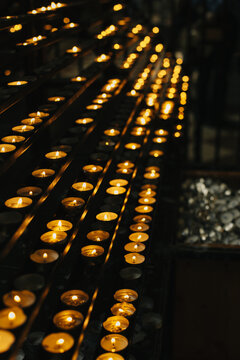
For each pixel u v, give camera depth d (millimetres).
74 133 2137
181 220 3086
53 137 2859
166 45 4832
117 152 2918
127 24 4188
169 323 2449
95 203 2400
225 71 6188
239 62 7871
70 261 2020
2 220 1389
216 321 2609
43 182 1679
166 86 3939
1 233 1312
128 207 2289
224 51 5699
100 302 1923
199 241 2842
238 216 3180
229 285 2553
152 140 3199
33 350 1524
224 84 6305
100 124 3107
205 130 6410
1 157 1496
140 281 1756
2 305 1233
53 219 1697
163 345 2211
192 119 6297
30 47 2082
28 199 1549
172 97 3703
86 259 1613
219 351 2645
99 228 1815
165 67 4336
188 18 4582
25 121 1884
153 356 1813
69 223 1668
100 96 2719
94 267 1623
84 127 2211
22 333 1109
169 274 2418
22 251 1715
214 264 2527
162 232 2619
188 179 3691
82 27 2781
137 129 2838
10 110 2703
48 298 1820
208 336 2627
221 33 5375
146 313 2010
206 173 3670
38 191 1628
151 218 2148
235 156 5598
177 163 3543
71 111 3156
